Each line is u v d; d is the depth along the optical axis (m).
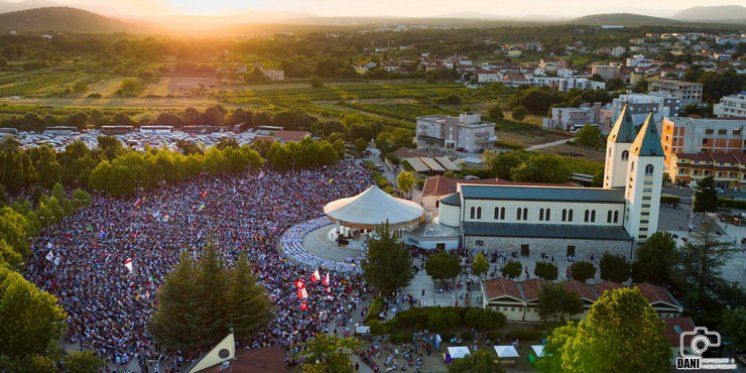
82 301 137.25
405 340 131.62
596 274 170.88
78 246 169.75
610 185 199.50
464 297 154.62
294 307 139.50
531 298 143.88
